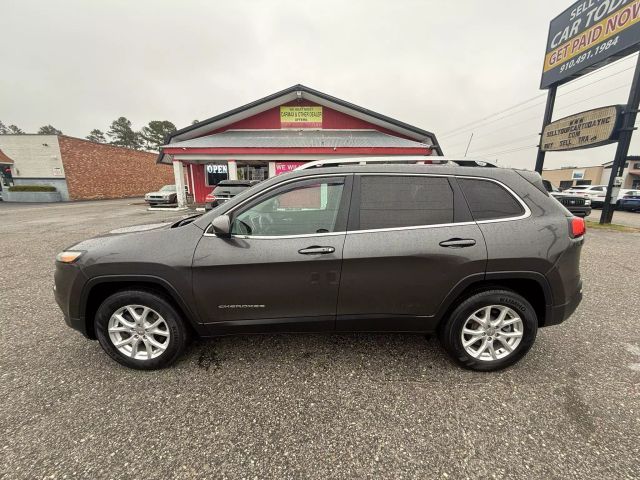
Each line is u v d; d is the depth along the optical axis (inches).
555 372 97.2
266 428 75.6
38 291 164.6
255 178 655.8
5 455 67.5
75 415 79.2
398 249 91.0
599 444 70.6
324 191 95.7
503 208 95.1
